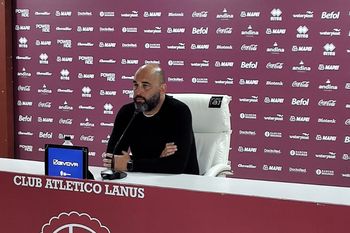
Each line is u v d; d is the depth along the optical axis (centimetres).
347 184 379
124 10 423
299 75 382
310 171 388
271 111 392
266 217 119
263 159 399
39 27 449
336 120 377
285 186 165
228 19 395
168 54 415
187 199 125
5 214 145
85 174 167
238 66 397
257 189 160
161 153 217
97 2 429
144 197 129
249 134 400
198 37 405
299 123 386
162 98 224
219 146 249
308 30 375
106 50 432
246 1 388
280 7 380
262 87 393
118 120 235
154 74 214
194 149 226
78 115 448
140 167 202
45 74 453
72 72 445
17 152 471
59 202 138
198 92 410
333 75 373
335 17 367
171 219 128
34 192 140
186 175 197
